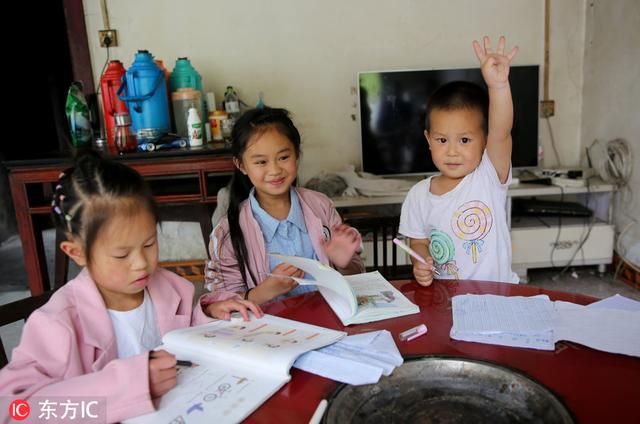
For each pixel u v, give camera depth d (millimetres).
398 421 730
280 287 1252
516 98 2920
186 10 2850
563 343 890
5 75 3922
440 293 1153
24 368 806
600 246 2883
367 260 2705
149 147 2334
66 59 3947
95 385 737
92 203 839
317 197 1602
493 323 956
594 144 3043
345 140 3090
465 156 1367
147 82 2473
